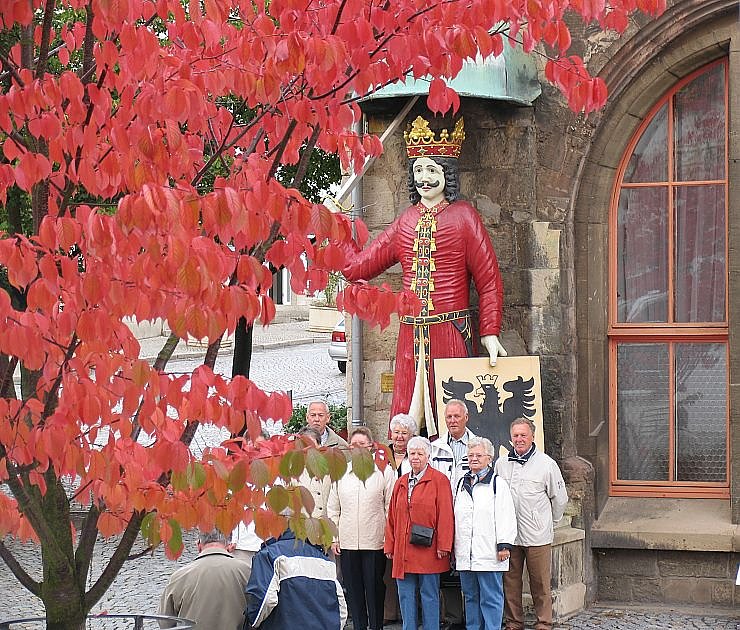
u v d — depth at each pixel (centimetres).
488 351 1094
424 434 1119
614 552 1158
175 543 476
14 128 500
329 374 2919
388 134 1138
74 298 447
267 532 480
